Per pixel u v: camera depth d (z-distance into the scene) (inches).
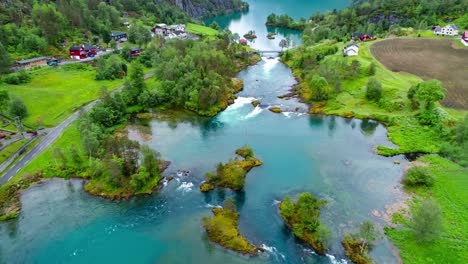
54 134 4446.4
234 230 2920.8
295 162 3956.7
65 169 3791.8
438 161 3794.3
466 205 3083.2
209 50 6815.9
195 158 4069.9
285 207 3085.6
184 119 5123.0
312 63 6835.6
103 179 3587.6
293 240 2834.6
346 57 6884.8
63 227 3068.4
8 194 3447.3
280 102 5664.4
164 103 5600.4
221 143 4407.0
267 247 2773.1
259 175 3727.9
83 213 3230.8
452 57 6761.8
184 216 3161.9
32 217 3186.5
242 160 3969.0
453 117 4488.2
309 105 5502.0
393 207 3159.5
